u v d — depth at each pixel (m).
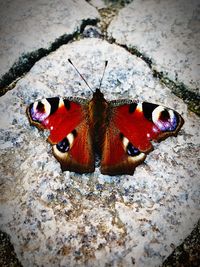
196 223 0.10
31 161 0.11
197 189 0.10
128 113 0.11
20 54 0.13
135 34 0.13
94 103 0.10
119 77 0.13
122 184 0.11
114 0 0.15
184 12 0.14
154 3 0.14
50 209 0.10
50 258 0.10
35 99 0.12
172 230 0.10
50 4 0.15
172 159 0.11
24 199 0.10
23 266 0.10
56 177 0.11
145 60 0.13
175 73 0.12
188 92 0.12
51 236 0.10
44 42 0.13
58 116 0.10
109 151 0.10
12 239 0.10
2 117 0.12
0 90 0.13
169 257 0.10
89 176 0.11
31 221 0.10
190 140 0.11
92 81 0.13
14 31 0.14
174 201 0.10
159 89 0.12
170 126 0.10
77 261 0.09
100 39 0.14
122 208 0.10
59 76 0.13
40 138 0.11
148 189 0.10
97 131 0.10
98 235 0.10
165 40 0.13
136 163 0.10
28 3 0.15
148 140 0.10
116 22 0.14
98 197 0.10
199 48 0.13
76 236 0.10
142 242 0.10
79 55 0.13
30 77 0.13
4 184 0.11
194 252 0.10
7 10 0.14
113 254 0.10
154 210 0.10
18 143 0.11
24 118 0.12
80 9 0.14
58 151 0.10
